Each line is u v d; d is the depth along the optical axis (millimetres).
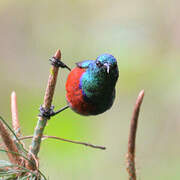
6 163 4539
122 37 14641
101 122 13438
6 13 15648
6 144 4934
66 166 11711
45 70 15211
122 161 12328
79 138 12617
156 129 12859
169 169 11625
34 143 5258
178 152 12141
